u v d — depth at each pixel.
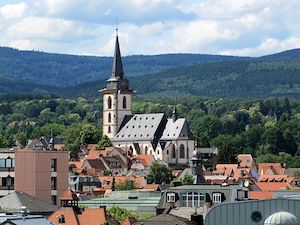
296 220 115.06
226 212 117.75
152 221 150.62
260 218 117.50
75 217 191.75
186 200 197.50
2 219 136.00
